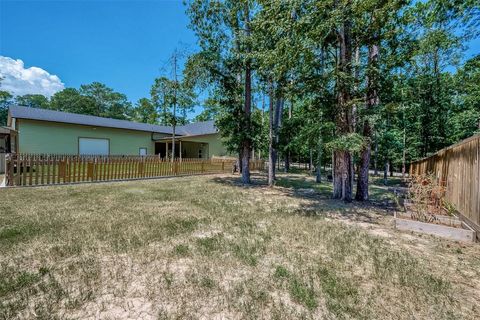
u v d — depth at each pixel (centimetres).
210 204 596
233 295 212
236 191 838
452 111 1230
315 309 196
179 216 474
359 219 502
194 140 2291
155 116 2833
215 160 1533
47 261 269
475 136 385
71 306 193
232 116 1064
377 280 245
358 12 556
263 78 980
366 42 654
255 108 1509
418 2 813
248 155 1075
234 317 185
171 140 2106
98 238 339
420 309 200
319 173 1225
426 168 780
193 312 189
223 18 1001
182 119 1894
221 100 1086
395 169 2625
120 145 1995
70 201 582
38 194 663
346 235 386
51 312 186
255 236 373
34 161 801
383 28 649
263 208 580
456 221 432
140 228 388
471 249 338
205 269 259
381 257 302
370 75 625
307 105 720
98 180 956
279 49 605
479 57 934
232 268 264
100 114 4447
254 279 241
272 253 308
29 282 225
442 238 384
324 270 262
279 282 237
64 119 1695
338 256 303
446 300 213
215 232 388
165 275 244
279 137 1007
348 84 611
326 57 708
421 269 271
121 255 289
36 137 1562
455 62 1132
